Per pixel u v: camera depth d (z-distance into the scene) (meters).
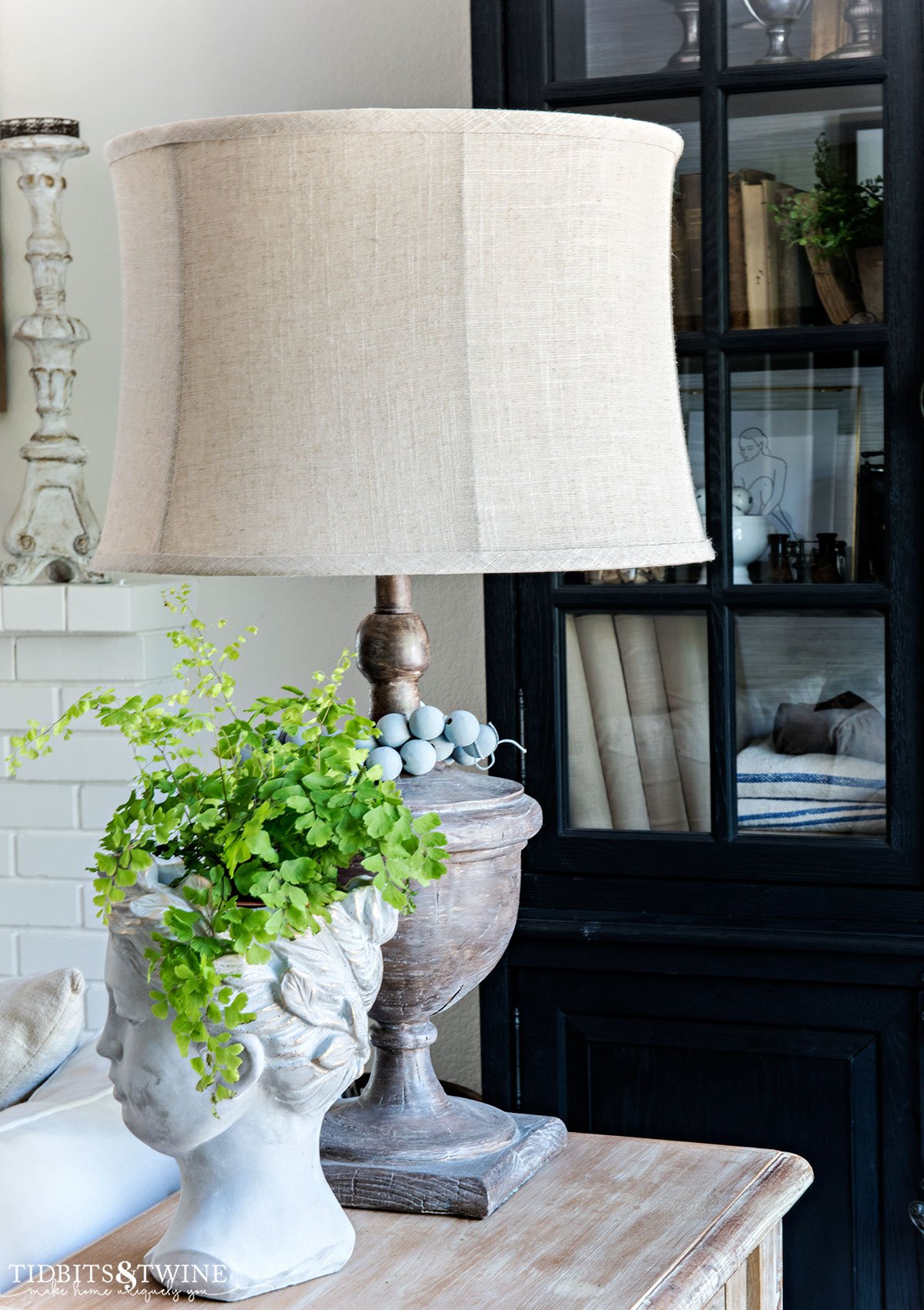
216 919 0.96
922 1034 1.86
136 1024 0.99
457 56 2.36
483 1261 1.08
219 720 2.49
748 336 1.90
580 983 1.99
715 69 1.88
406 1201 1.16
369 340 1.00
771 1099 1.93
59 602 2.38
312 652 2.48
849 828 1.90
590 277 1.04
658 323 1.11
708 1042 1.95
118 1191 1.25
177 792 1.05
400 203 1.00
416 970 1.19
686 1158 1.28
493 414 1.01
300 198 1.00
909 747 1.86
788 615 1.91
